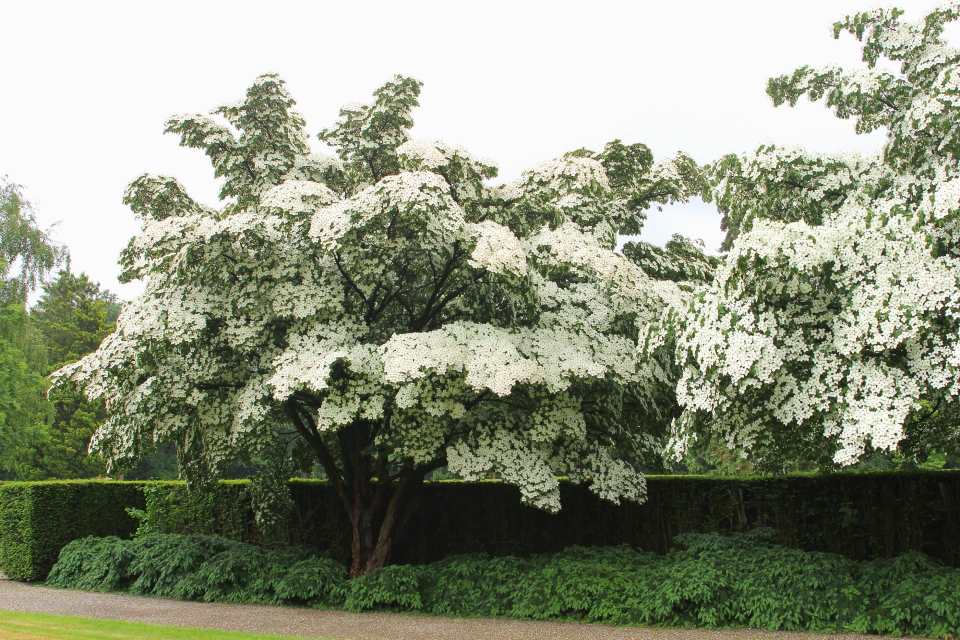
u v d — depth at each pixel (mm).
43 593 11258
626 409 10969
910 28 8656
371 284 10305
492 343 8984
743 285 7363
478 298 10586
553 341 9625
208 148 11383
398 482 11773
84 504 13688
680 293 10008
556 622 8617
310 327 9852
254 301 9719
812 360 7375
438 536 13211
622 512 12281
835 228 7227
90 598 10680
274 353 10109
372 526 11906
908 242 6844
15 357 26156
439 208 8719
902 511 10430
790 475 11328
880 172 8547
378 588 9602
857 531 10664
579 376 8953
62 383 10875
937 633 6949
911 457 8875
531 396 9531
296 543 13773
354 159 11383
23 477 31875
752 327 7305
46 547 12883
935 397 7594
